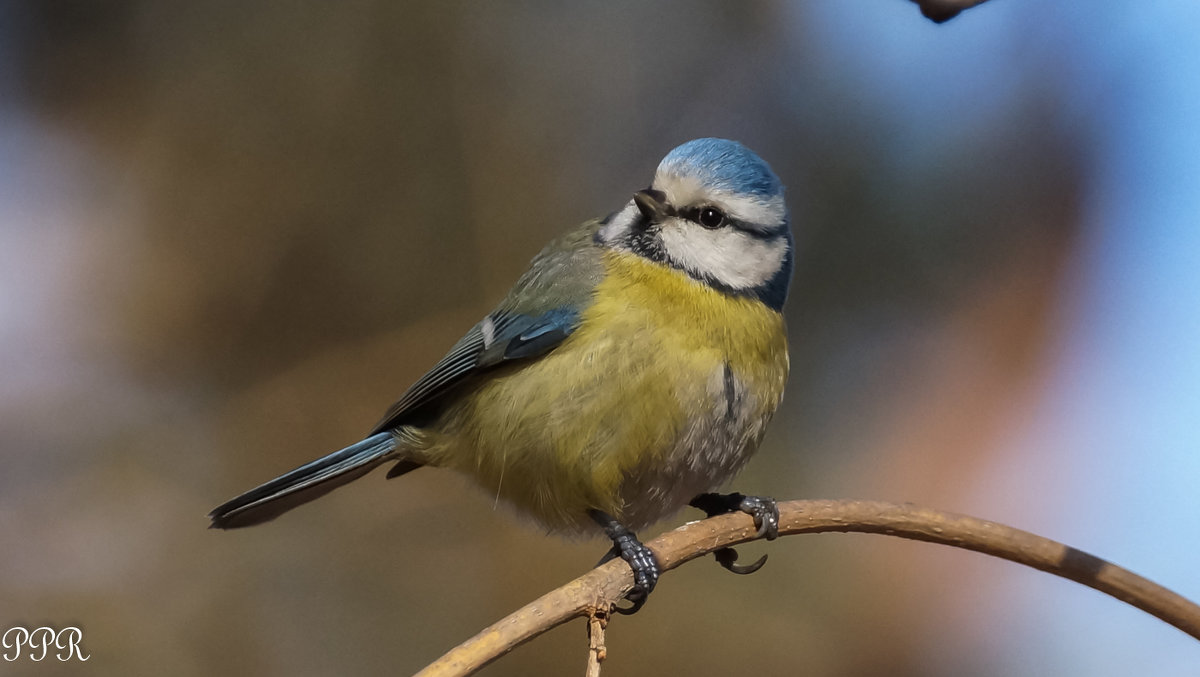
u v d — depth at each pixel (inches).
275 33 501.4
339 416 450.0
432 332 461.7
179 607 398.9
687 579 415.2
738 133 495.2
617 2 503.2
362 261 476.1
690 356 235.8
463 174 481.7
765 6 503.8
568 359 239.6
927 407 463.5
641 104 495.8
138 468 432.1
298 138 491.2
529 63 495.8
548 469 241.8
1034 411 449.7
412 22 493.0
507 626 174.1
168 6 510.6
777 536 221.1
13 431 432.8
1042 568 199.8
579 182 484.1
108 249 477.1
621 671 392.2
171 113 500.4
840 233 491.2
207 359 462.3
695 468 241.6
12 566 400.5
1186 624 191.0
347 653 394.9
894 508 211.6
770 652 397.7
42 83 509.4
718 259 245.0
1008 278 479.2
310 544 418.9
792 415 474.3
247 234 478.9
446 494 436.1
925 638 398.6
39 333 457.7
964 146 489.4
